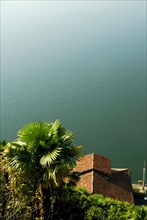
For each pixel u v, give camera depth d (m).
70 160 21.31
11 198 20.23
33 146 21.52
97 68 112.62
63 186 24.50
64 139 22.00
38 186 21.81
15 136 71.00
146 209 24.31
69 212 25.20
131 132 75.06
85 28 156.00
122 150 68.69
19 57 121.19
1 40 142.12
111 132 75.06
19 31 154.62
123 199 42.31
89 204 25.39
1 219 18.61
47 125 22.77
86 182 42.22
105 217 24.56
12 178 20.69
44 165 20.91
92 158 45.62
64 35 147.00
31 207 22.41
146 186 57.72
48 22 169.38
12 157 21.27
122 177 45.38
